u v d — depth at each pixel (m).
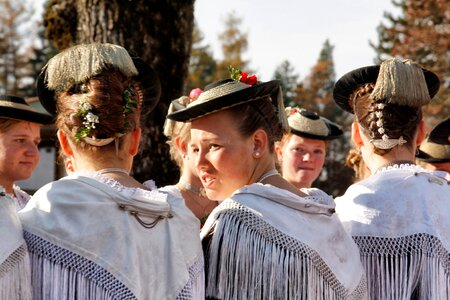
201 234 3.11
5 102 4.24
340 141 35.94
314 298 2.91
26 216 2.78
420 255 3.20
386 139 3.31
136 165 6.15
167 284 2.80
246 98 2.99
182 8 6.38
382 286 3.23
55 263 2.69
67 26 6.40
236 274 2.92
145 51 6.21
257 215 2.94
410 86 3.27
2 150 4.24
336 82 3.48
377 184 3.34
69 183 2.78
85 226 2.71
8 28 51.00
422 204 3.27
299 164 5.06
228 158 3.00
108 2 6.18
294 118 5.07
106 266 2.68
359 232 3.28
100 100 2.78
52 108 3.07
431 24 34.31
